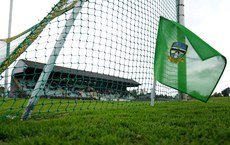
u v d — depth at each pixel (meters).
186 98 10.62
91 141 2.28
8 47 4.99
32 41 4.27
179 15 10.50
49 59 4.08
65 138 2.41
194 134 2.54
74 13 4.28
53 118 4.04
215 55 4.48
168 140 2.31
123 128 2.91
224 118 3.68
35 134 2.67
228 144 2.17
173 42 4.98
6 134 2.61
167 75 4.91
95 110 5.35
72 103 8.17
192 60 4.74
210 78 4.57
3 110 5.18
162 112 4.88
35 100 3.96
